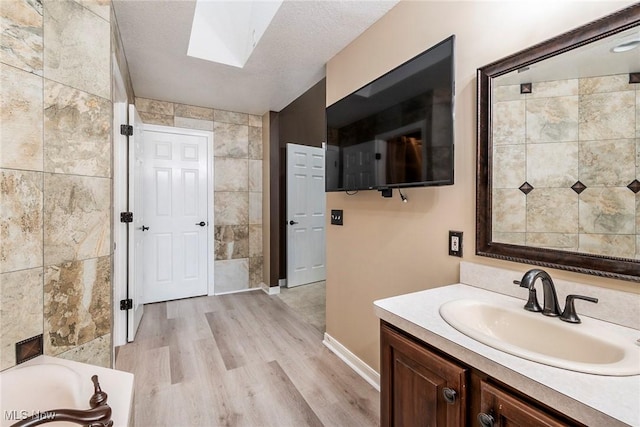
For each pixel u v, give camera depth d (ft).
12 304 3.74
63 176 4.35
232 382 6.33
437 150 4.43
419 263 5.27
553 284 3.27
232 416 5.34
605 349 2.70
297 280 13.57
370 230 6.44
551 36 3.51
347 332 7.21
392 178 5.23
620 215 3.07
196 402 5.70
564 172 3.47
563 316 3.14
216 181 12.20
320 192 14.28
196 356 7.39
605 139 3.17
